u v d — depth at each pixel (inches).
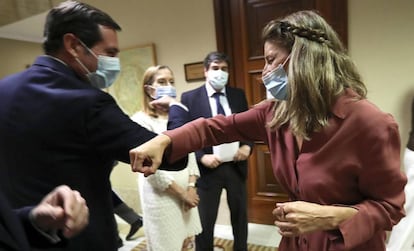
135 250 100.3
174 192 65.9
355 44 85.4
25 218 25.2
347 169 29.8
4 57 157.8
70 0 36.9
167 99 55.5
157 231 66.0
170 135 34.5
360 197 31.8
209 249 84.9
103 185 34.8
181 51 106.1
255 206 108.7
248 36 99.8
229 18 100.9
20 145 30.5
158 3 106.8
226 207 109.3
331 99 30.4
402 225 73.4
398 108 82.8
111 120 31.4
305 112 30.8
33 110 30.7
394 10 79.7
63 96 30.9
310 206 28.6
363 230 28.7
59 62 33.8
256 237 100.1
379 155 28.5
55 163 30.7
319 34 30.6
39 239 26.0
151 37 110.1
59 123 30.5
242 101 87.5
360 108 29.5
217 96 84.9
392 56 81.7
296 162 33.1
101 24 35.2
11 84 32.1
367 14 82.9
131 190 127.0
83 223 25.5
